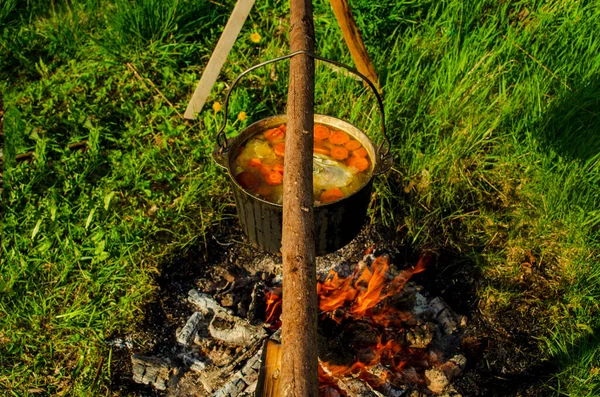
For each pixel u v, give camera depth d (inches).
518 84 97.5
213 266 87.3
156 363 77.8
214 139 96.7
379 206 91.7
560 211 89.2
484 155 96.5
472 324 83.0
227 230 90.3
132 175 94.0
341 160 73.6
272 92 104.7
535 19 105.0
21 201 91.8
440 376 75.9
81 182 93.1
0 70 109.7
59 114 101.7
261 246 73.3
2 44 112.0
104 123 101.0
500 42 103.9
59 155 98.3
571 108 95.5
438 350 80.4
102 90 104.4
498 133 96.7
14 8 118.1
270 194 69.7
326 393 74.5
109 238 86.7
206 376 76.7
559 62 100.4
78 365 78.0
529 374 78.9
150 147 97.5
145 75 107.1
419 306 82.7
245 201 68.6
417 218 90.9
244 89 101.3
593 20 103.3
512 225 90.2
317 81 101.8
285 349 50.4
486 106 97.7
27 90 105.2
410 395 75.6
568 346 80.5
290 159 62.2
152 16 110.0
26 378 77.7
